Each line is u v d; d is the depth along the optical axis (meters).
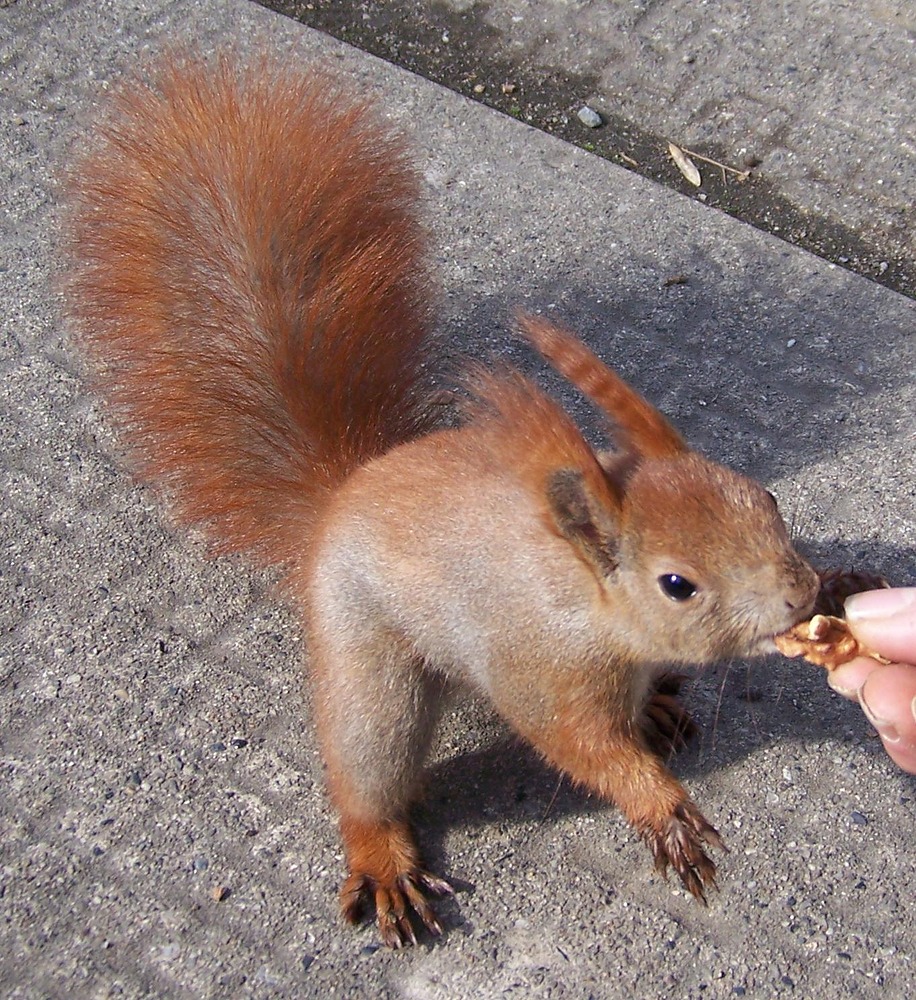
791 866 0.56
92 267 0.63
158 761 0.59
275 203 0.61
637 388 0.69
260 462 0.60
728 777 0.58
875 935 0.55
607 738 0.55
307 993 0.54
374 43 0.83
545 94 0.80
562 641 0.54
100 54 0.82
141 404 0.61
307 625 0.58
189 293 0.61
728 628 0.52
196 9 0.84
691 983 0.54
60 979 0.54
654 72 0.80
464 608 0.55
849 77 0.79
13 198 0.76
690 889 0.54
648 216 0.75
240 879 0.56
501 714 0.56
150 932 0.55
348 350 0.60
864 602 0.53
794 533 0.64
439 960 0.55
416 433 0.61
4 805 0.58
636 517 0.52
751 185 0.76
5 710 0.60
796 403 0.68
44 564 0.64
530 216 0.75
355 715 0.55
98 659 0.61
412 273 0.63
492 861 0.57
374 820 0.56
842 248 0.74
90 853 0.56
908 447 0.66
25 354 0.70
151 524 0.65
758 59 0.80
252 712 0.60
